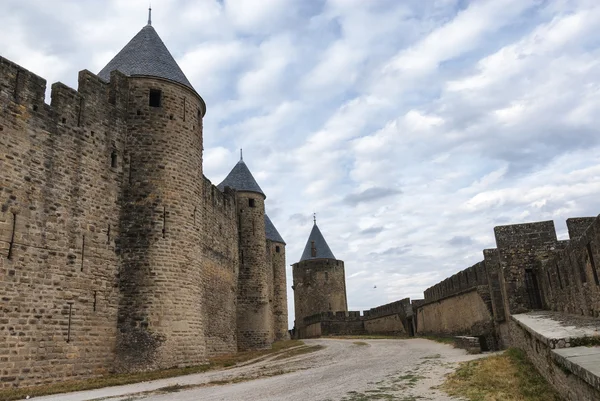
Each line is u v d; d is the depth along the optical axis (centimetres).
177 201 2227
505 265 2005
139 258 2073
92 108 2048
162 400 1191
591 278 1197
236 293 3566
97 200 1998
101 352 1888
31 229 1708
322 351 2808
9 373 1552
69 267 1825
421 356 2214
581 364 698
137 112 2238
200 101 2525
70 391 1474
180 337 2073
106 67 2456
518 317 1673
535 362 1288
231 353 3169
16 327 1600
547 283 1828
